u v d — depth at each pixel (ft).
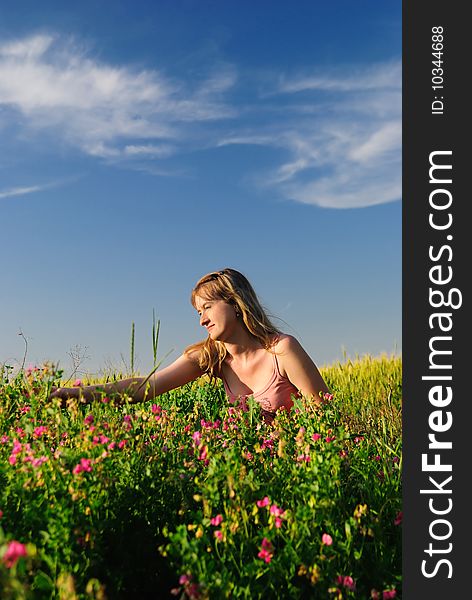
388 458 12.26
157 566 9.27
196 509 9.96
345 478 11.02
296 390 15.97
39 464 8.58
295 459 10.32
